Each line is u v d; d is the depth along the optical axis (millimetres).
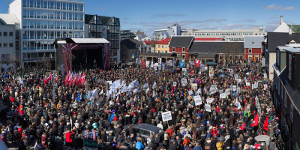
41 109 22719
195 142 17109
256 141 16688
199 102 24000
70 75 37000
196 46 96688
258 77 46406
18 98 27797
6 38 75312
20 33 78375
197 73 55844
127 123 22594
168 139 18250
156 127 19172
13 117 21734
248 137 17906
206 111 22906
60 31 86875
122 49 114500
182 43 97438
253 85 33438
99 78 45719
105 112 22969
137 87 32344
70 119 20938
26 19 78812
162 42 114500
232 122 20812
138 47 117188
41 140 17969
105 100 28000
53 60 82688
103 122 20703
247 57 90312
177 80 41625
